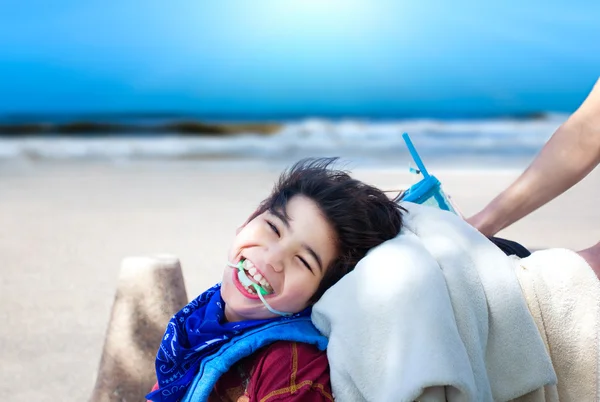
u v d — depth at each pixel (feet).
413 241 4.81
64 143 62.49
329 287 4.98
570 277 4.87
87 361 10.52
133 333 7.30
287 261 4.83
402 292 4.40
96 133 81.76
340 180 5.14
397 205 5.30
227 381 5.04
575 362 4.83
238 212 23.44
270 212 5.03
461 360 4.21
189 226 20.94
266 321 4.96
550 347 4.86
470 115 95.61
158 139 69.36
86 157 50.29
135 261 7.54
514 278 4.80
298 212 4.92
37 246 18.30
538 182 6.51
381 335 4.36
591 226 19.38
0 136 79.15
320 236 4.85
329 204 4.92
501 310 4.69
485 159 44.78
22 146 59.26
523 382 4.63
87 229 20.61
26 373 10.07
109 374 7.27
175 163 44.21
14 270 15.83
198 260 16.29
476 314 4.60
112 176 35.12
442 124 82.02
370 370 4.34
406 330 4.30
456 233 4.97
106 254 17.38
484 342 4.60
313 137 68.18
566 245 17.11
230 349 4.86
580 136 6.27
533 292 4.89
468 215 20.85
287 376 4.65
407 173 32.65
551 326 4.85
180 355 5.14
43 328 11.93
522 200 6.57
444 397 4.29
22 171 37.91
